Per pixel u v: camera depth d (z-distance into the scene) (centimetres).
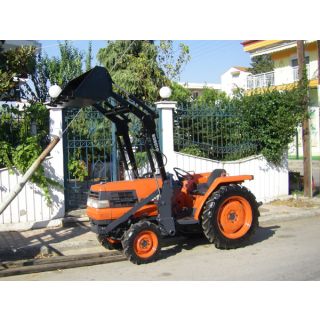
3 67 942
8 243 789
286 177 1216
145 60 1681
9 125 927
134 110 685
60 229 895
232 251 737
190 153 1099
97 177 1034
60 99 668
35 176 897
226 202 744
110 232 688
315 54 2616
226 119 1151
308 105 1174
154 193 700
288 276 587
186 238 838
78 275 625
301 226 927
